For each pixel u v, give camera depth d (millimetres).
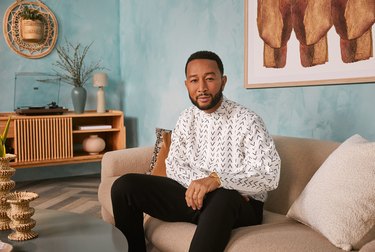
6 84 4051
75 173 4426
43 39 4164
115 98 4578
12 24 4027
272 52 2436
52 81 4262
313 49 2160
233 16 2801
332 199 1257
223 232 1345
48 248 1167
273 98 2486
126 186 1576
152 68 3947
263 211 1805
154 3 3850
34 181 4125
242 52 2730
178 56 3506
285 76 2355
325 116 2148
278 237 1301
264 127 1661
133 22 4266
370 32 1862
